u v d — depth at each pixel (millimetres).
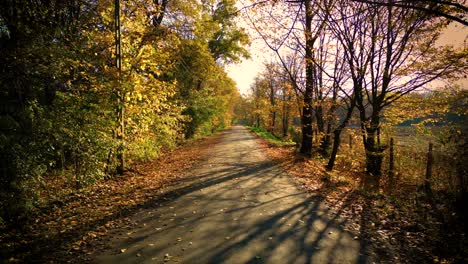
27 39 8734
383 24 11594
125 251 4723
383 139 14773
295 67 17562
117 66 9742
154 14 12469
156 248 4836
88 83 9852
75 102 8406
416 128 12781
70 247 4867
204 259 4453
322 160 16578
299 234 5484
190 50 20672
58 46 8680
